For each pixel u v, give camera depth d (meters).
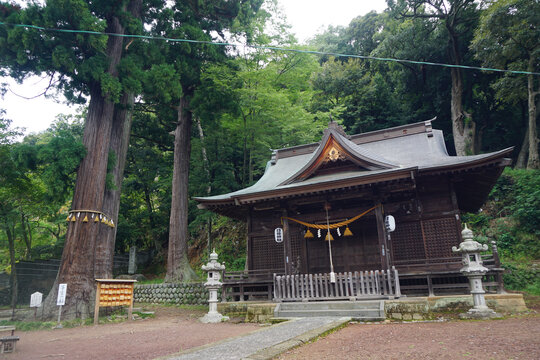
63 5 11.72
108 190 14.80
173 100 22.64
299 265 13.78
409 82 32.12
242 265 22.17
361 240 13.44
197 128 26.94
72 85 14.69
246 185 23.25
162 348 6.50
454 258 10.34
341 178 11.13
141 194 31.08
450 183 11.71
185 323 11.01
